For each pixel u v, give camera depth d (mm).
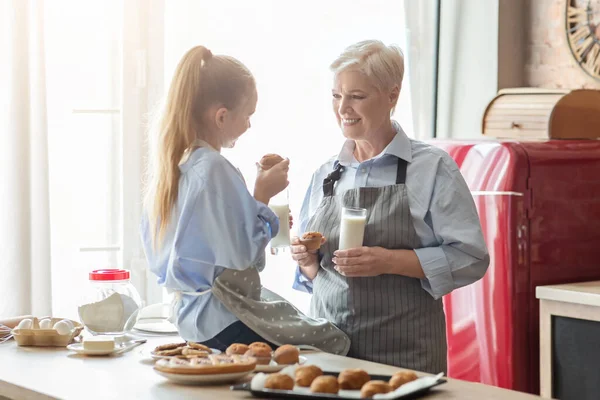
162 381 1844
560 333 3193
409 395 1656
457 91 4535
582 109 3787
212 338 2109
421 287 2430
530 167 3301
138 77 3564
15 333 2227
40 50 3250
